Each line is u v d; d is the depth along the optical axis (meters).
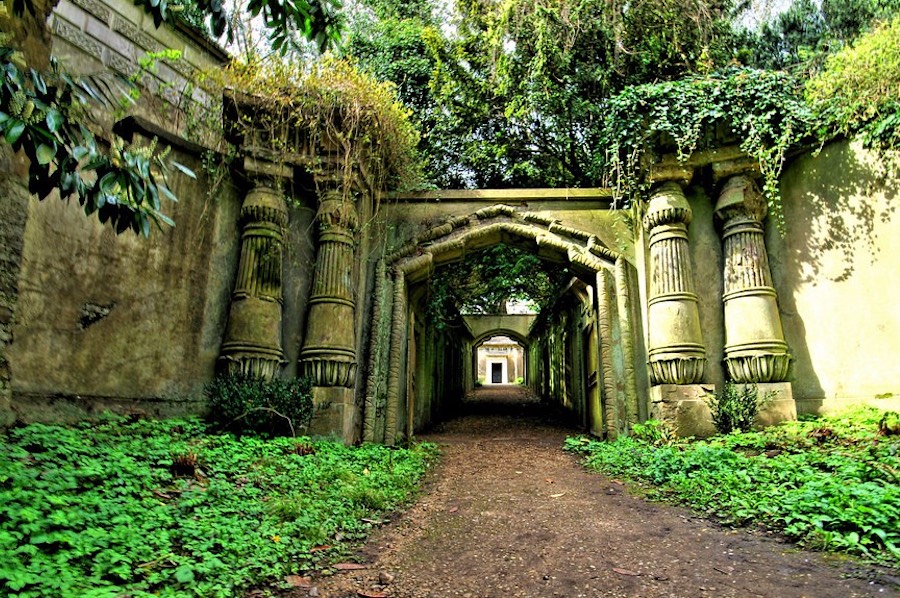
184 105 8.33
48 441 5.06
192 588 3.03
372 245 9.59
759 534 4.29
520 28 11.19
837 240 7.92
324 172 8.58
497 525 4.93
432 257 9.61
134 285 7.11
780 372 7.75
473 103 12.39
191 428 6.73
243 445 6.50
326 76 8.43
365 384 8.88
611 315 9.27
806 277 8.10
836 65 7.80
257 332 7.91
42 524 3.28
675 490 5.68
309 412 7.61
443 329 16.44
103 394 6.61
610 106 9.15
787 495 4.64
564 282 12.91
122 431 6.12
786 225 8.41
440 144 12.38
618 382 9.02
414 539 4.54
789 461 5.62
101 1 7.91
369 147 8.79
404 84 12.45
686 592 3.35
